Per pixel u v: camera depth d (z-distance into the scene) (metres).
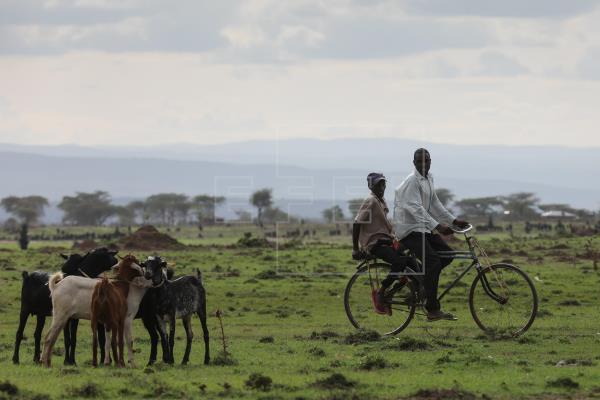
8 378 29.92
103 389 27.03
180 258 123.00
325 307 62.69
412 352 35.97
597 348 37.28
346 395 26.08
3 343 43.66
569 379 27.67
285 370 32.09
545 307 59.34
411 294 37.09
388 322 50.34
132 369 32.25
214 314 58.31
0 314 59.97
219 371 31.84
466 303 60.69
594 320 50.41
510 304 39.38
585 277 84.00
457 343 38.75
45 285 35.78
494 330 39.50
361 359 33.47
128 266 33.75
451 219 37.44
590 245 131.25
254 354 37.41
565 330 45.25
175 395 26.50
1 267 105.62
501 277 38.72
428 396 26.28
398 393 26.73
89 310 33.34
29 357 38.00
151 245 156.12
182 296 34.06
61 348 41.44
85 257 36.88
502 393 26.78
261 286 79.00
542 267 98.19
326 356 36.12
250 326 51.69
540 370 30.86
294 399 25.72
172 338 34.34
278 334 47.00
